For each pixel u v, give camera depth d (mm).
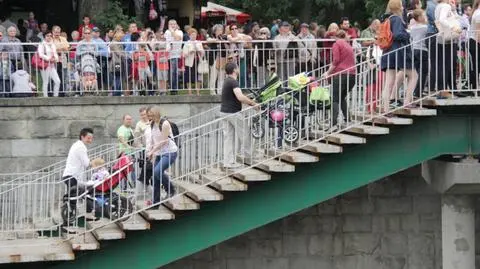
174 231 22719
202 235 22781
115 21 34750
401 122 22453
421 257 28156
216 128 25688
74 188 22984
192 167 24422
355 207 27922
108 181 22938
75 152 23078
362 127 22656
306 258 27812
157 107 28219
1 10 38812
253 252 27594
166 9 40188
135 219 22656
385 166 22906
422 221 28109
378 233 28031
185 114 28328
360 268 28016
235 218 22750
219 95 28359
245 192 22734
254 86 29016
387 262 28094
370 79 23172
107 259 22594
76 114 27922
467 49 22547
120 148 26500
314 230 27812
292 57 29047
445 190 23641
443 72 22562
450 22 22344
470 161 23203
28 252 22203
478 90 22484
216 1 53906
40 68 28094
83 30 30203
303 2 53750
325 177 22859
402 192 28047
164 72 28609
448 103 22328
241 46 28875
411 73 22609
